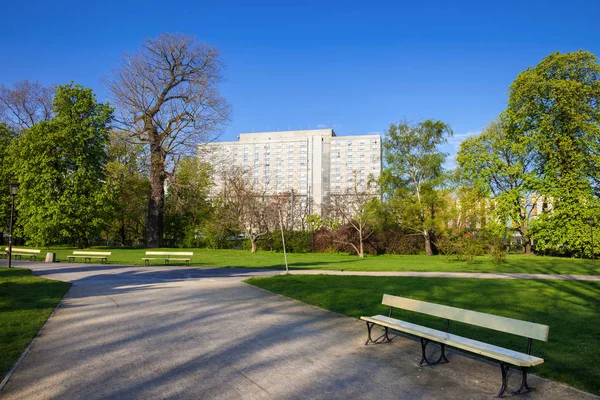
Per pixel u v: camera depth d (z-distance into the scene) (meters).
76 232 34.66
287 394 5.23
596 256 33.53
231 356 6.79
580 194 33.84
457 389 5.43
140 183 45.75
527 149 38.22
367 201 40.84
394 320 7.58
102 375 5.86
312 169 112.44
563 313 10.44
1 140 39.88
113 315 9.91
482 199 40.50
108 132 37.38
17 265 22.66
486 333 8.30
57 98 35.75
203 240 44.66
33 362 6.42
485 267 25.00
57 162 34.81
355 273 20.86
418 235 42.25
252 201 40.72
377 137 111.38
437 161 40.34
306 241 42.94
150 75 37.75
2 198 37.69
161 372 6.00
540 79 35.50
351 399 5.09
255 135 117.88
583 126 33.94
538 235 35.97
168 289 14.19
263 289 14.28
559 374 5.86
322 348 7.31
